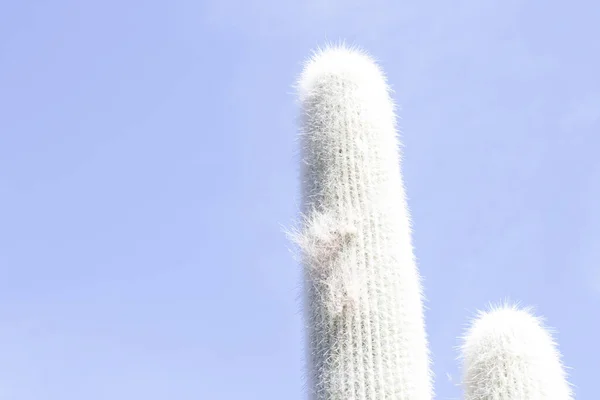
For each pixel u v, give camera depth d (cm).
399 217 703
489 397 666
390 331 648
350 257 674
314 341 662
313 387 651
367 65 774
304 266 693
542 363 677
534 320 707
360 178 705
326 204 703
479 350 689
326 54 789
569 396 692
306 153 739
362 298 657
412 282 679
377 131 730
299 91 773
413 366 643
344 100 736
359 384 629
